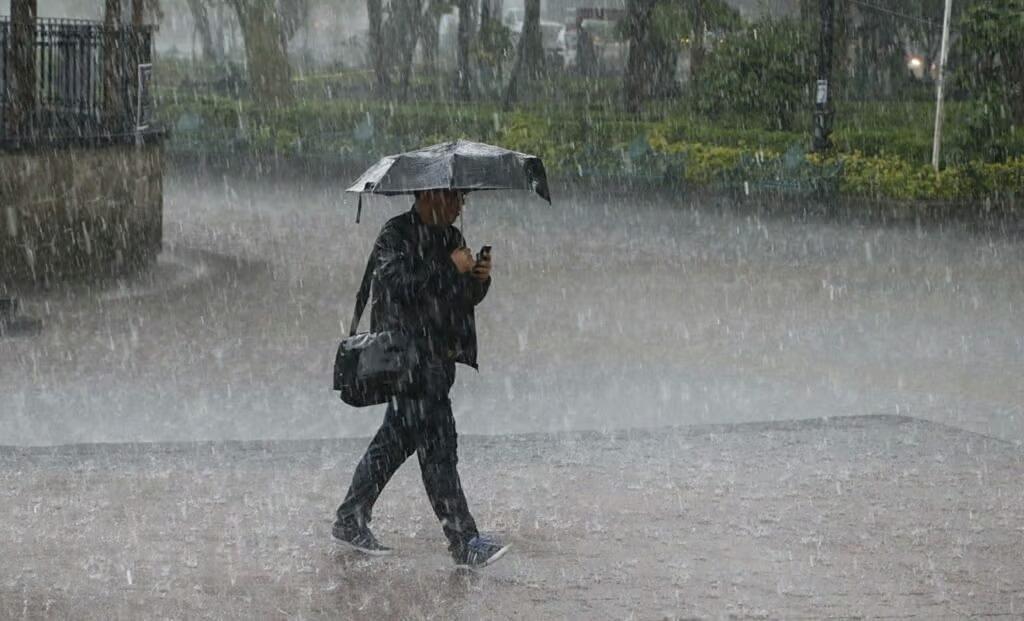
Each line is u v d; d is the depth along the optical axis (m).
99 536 16.02
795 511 17.50
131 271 45.66
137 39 46.66
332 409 26.14
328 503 17.61
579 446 21.23
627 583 14.55
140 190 46.75
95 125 44.97
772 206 68.00
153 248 48.00
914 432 22.44
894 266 46.97
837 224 60.69
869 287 42.25
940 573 15.03
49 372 29.19
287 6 132.38
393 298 14.23
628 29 109.25
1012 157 74.50
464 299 14.58
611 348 32.72
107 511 17.08
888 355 31.67
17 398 26.59
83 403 26.28
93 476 18.88
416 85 144.12
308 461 19.97
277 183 78.44
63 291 41.06
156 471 19.22
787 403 26.89
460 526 14.94
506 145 87.44
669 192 74.12
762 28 98.00
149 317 36.78
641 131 88.12
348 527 15.49
